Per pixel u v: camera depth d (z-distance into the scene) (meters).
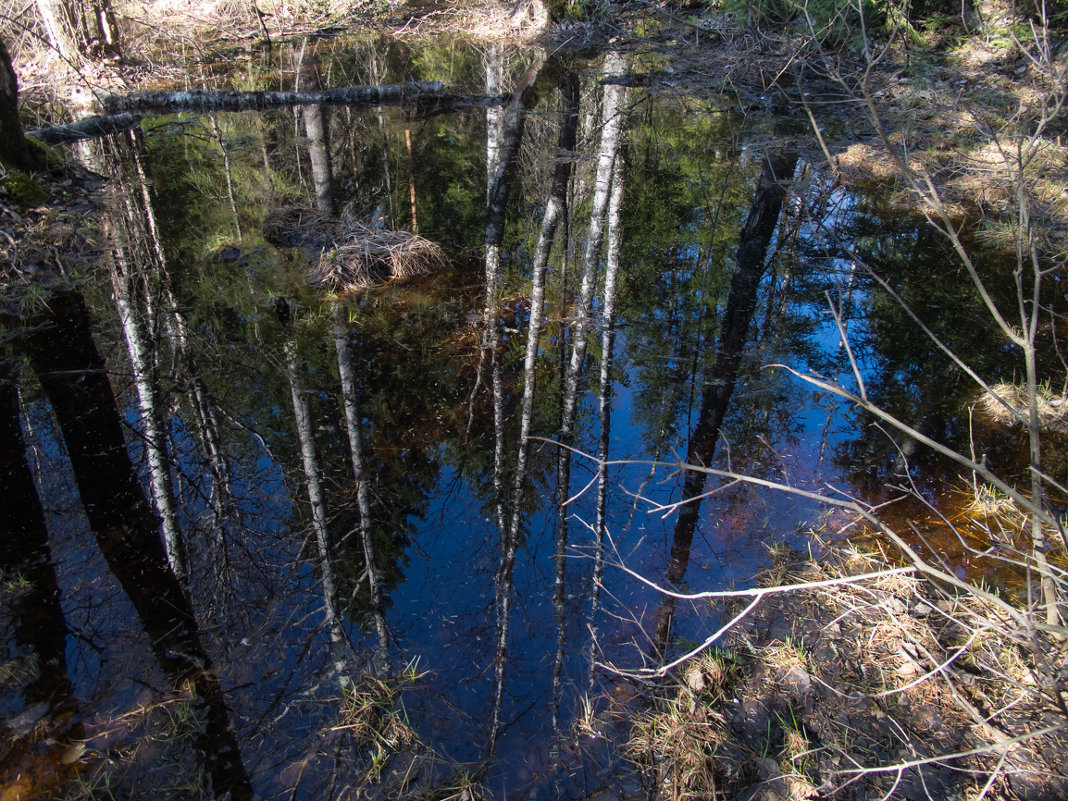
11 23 8.95
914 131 7.16
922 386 3.88
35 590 2.56
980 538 2.84
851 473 3.27
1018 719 2.12
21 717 2.09
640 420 3.75
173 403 3.73
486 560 2.88
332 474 3.34
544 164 7.11
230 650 2.41
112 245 5.22
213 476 3.27
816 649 2.42
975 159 6.45
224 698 2.24
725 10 11.39
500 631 2.54
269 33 11.78
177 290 4.76
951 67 8.69
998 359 4.06
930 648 2.37
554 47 11.16
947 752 2.07
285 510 3.10
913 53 8.97
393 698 2.27
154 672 2.29
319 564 2.82
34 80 8.70
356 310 4.65
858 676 2.32
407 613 2.61
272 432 3.59
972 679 2.26
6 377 3.81
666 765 2.08
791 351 4.29
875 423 3.60
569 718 2.23
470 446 3.56
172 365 4.03
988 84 8.02
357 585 2.72
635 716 2.23
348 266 4.88
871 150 6.93
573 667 2.40
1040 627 1.80
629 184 6.59
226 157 7.04
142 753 2.04
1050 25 8.19
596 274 5.18
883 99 8.30
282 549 2.89
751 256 5.38
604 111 8.35
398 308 4.69
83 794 1.91
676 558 2.85
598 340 4.44
